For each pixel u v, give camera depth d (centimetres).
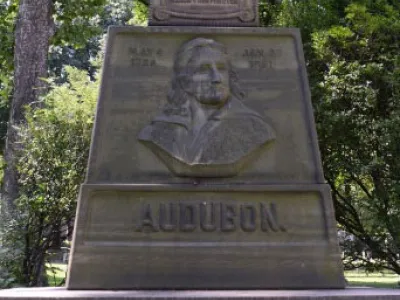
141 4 1928
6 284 1036
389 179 1109
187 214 654
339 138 1131
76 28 1711
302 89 696
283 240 654
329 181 1158
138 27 696
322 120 1124
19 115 1364
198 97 679
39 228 1107
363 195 1193
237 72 696
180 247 643
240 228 654
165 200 655
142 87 685
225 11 723
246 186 660
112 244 641
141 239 646
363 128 1123
